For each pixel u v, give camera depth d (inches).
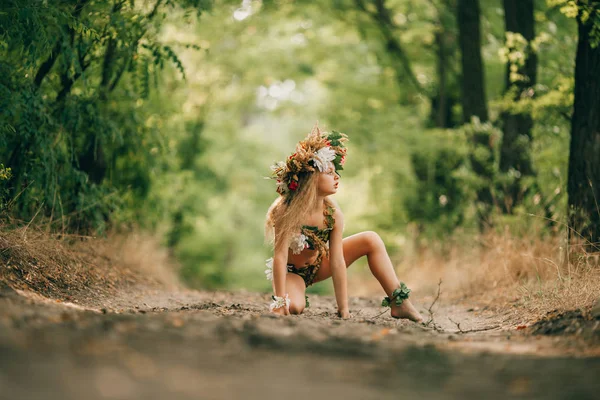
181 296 320.8
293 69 751.1
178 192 488.4
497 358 137.6
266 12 662.5
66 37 284.0
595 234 282.7
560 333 175.3
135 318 155.8
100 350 116.6
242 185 1008.2
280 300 216.1
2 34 276.4
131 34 327.0
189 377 105.5
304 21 698.8
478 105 497.0
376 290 483.8
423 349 144.5
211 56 691.4
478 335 182.7
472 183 474.9
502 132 478.0
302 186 220.1
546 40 430.3
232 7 645.9
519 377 120.0
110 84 368.2
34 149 299.6
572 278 241.6
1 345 111.0
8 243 244.2
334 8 646.5
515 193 445.1
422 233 607.5
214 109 778.8
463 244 447.5
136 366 108.7
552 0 310.0
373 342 148.5
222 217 988.6
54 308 168.9
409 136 615.8
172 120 486.9
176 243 623.2
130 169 414.6
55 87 331.0
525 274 316.5
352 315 247.9
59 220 297.6
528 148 442.0
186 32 627.2
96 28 319.3
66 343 118.3
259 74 756.0
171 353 121.0
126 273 347.6
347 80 719.7
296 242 222.5
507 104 434.6
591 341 158.6
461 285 373.4
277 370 116.0
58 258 274.8
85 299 243.6
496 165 471.5
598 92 293.9
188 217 636.1
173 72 461.7
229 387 101.8
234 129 925.8
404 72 677.9
